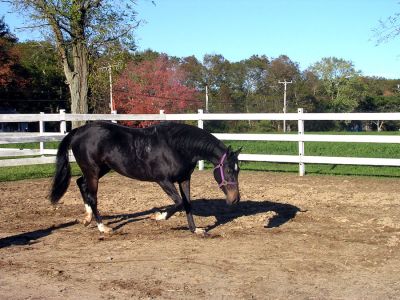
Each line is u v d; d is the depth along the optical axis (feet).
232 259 19.03
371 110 257.55
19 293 15.75
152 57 194.49
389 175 41.93
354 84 249.96
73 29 64.85
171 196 22.31
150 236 22.72
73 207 29.68
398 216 26.27
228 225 24.77
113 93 126.93
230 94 219.20
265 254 19.66
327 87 248.32
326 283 16.42
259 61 236.43
